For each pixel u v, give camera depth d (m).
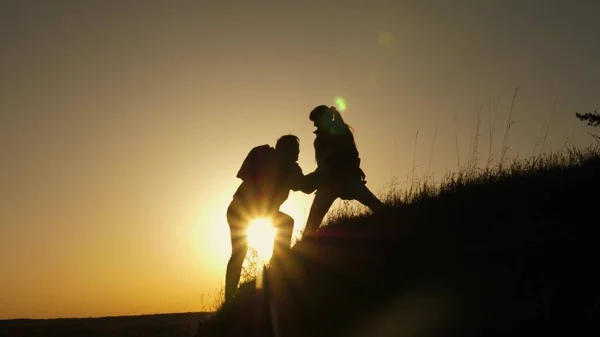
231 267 11.12
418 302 7.27
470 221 8.70
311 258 9.95
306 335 8.15
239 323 9.85
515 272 6.93
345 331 7.61
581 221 7.54
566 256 6.86
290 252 10.70
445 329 6.55
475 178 10.89
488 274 7.13
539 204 8.44
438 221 9.05
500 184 9.99
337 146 11.55
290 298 9.26
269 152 11.27
